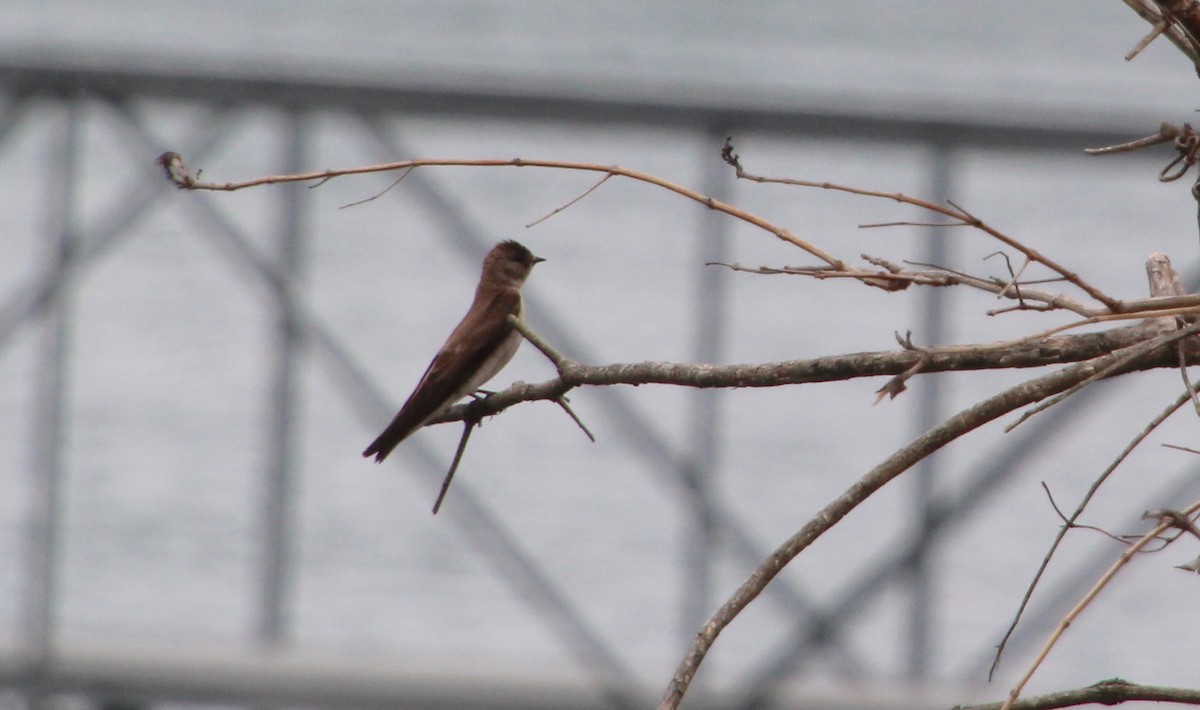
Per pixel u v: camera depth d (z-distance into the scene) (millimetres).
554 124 11227
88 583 15258
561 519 17281
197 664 11430
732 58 16609
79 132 11242
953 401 18266
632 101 10938
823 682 11281
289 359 11469
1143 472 18859
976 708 3576
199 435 19250
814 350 21172
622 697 11352
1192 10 3521
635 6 19625
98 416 19344
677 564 16219
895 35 19828
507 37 16906
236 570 15891
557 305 21797
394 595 15469
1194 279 10461
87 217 22500
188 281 23359
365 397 11531
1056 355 3678
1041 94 14852
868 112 10836
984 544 16891
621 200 25297
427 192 11320
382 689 11414
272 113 11430
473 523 11711
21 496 16984
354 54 15094
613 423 19312
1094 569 11992
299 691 11453
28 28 16562
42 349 11469
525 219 24672
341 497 17859
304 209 11461
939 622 15008
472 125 11367
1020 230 23891
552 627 14828
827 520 3570
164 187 11367
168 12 17547
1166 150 11328
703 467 11258
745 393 20891
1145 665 15453
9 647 11438
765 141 11242
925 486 11227
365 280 22516
